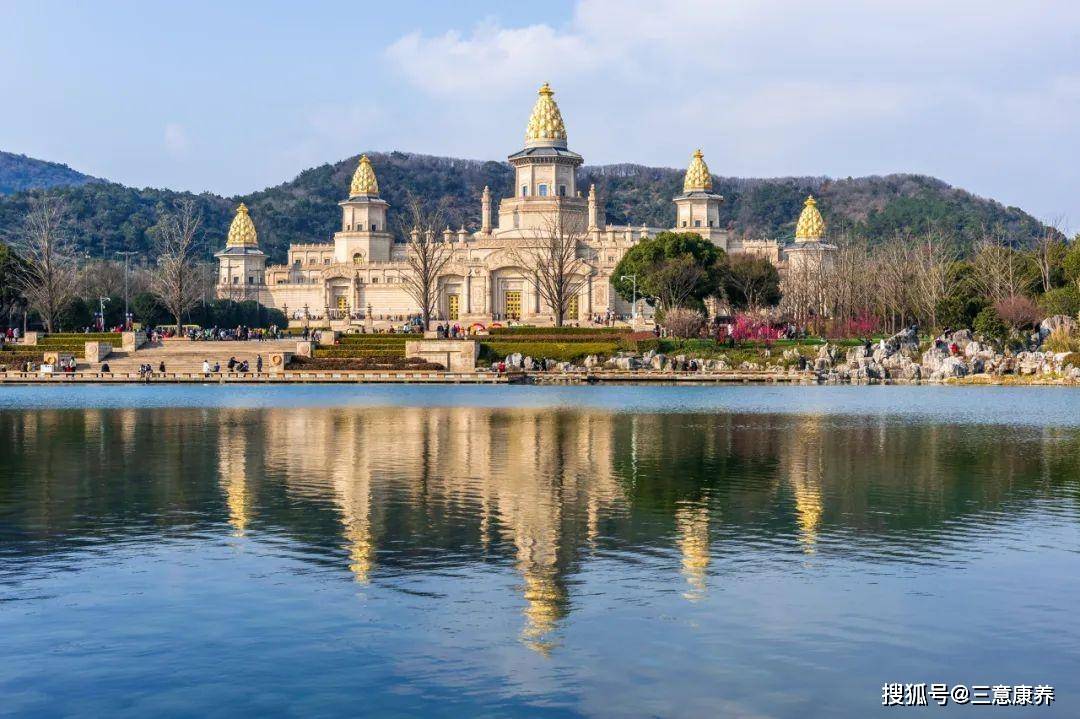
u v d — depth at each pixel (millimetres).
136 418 95250
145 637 33375
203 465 65375
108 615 35250
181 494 55344
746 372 157625
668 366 160875
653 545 44500
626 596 37438
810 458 69625
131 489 56812
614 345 164500
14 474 61938
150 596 37188
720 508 52156
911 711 28766
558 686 30031
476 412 102062
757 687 30031
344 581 39000
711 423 91688
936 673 31047
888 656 32188
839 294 190875
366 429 85812
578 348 162875
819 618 35281
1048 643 33250
